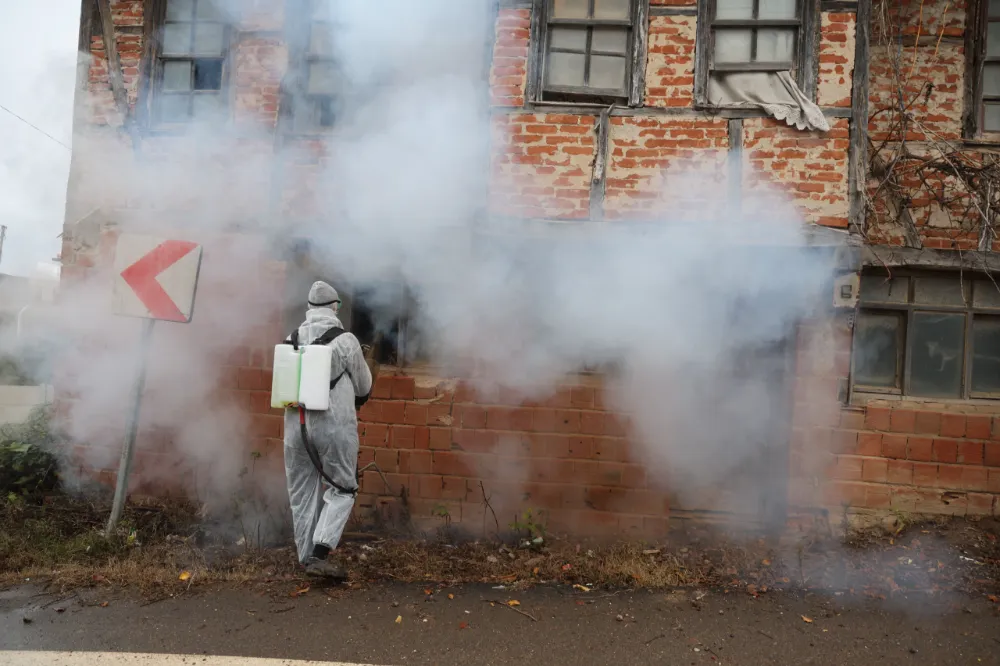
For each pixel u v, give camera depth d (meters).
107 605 3.73
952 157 5.03
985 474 4.80
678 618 3.70
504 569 4.34
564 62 5.22
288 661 3.18
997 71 5.20
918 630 3.59
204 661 3.16
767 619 3.70
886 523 4.80
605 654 3.32
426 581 4.14
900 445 4.84
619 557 4.46
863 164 4.85
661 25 5.11
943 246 5.05
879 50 5.24
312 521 4.00
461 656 3.27
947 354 5.13
